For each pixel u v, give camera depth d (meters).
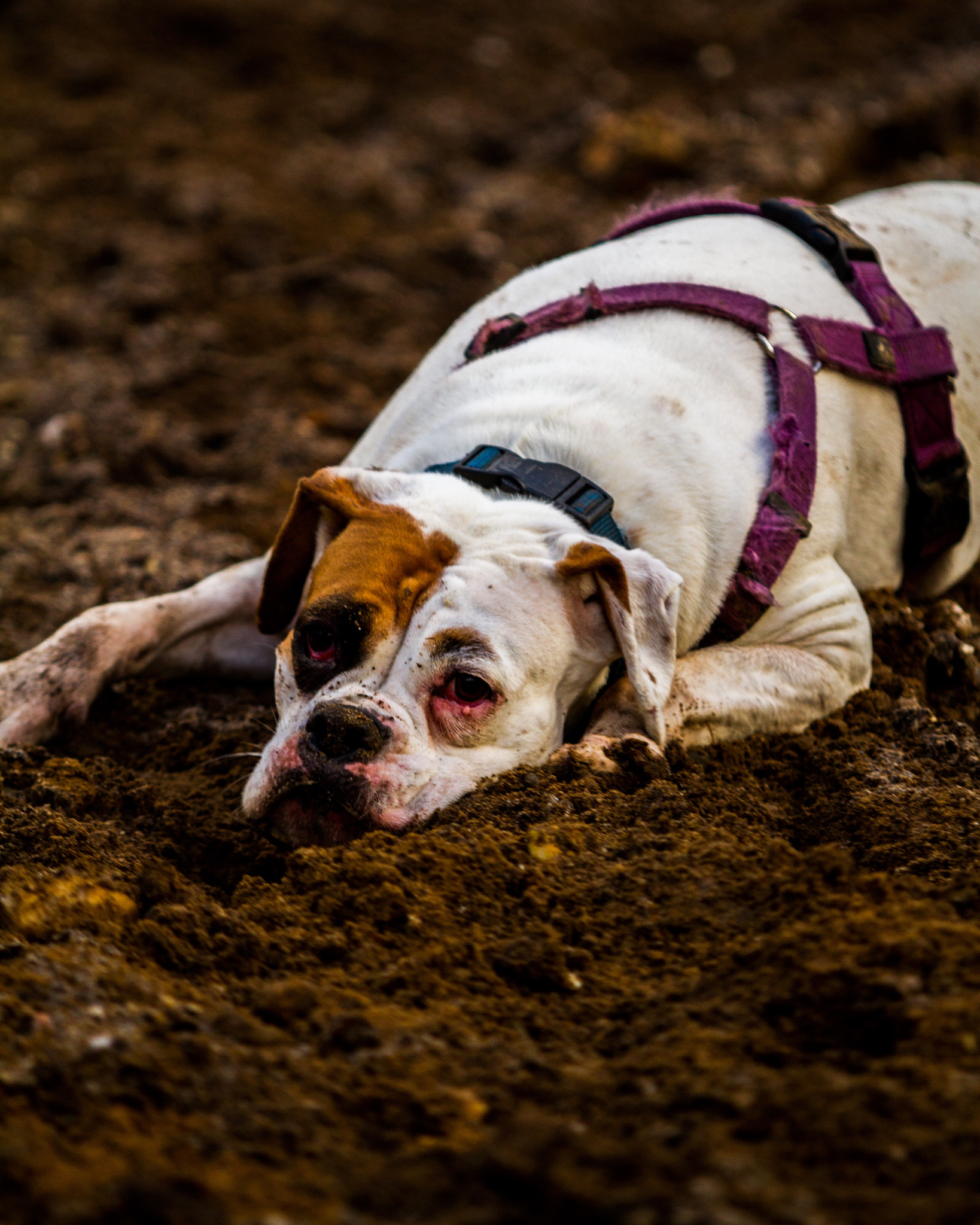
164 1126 3.08
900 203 6.80
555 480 4.90
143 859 4.43
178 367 9.93
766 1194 2.78
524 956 3.81
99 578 7.11
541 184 13.61
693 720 4.96
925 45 16.61
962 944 3.60
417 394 5.89
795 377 5.40
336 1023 3.47
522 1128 2.95
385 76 16.70
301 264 11.80
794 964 3.61
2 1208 2.72
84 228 12.77
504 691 4.46
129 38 17.59
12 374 10.16
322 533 4.88
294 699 4.63
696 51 17.02
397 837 4.37
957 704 5.68
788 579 5.26
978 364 6.23
